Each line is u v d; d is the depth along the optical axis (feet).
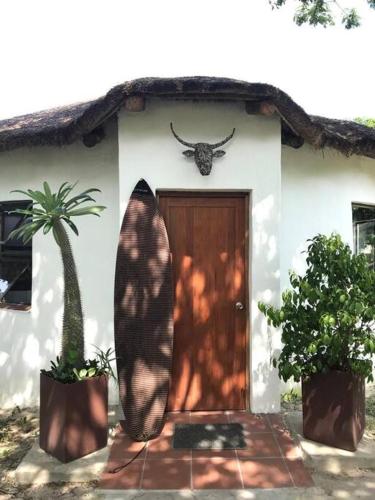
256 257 13.42
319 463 10.78
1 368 16.12
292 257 15.97
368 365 11.02
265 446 11.68
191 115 13.20
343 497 9.69
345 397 11.16
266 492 9.82
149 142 13.14
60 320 15.16
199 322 13.85
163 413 12.25
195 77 12.19
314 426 11.59
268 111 12.52
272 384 13.53
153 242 12.85
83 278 14.93
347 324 10.36
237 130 13.30
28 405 15.56
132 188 13.16
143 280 12.70
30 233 10.79
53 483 10.29
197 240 13.82
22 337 15.75
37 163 15.79
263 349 13.47
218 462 10.95
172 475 10.43
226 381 13.92
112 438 12.16
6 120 19.34
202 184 13.23
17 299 16.51
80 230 15.02
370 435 12.26
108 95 11.71
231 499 9.59
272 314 11.28
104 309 14.76
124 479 10.28
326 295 10.94
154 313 12.57
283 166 15.87
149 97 12.61
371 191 18.71
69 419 10.68
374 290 10.67
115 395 14.67
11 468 11.13
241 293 13.92
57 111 18.60
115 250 14.66
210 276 13.87
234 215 13.85
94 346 13.73
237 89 11.78
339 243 11.27
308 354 11.35
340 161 17.31
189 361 13.84
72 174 15.23
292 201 16.03
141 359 12.28
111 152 14.74
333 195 17.08
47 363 15.30
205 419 13.28
